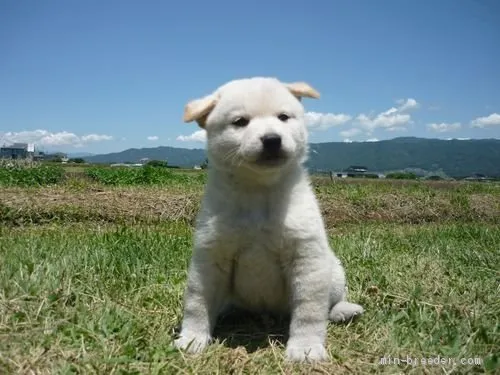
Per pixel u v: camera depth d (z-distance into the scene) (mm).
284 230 445
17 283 544
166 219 1392
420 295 588
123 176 2504
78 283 593
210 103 491
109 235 894
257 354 437
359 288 630
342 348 460
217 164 473
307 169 510
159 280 646
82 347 422
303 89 517
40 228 1234
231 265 470
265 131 447
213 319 483
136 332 470
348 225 1435
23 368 386
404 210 1590
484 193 2059
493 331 480
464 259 776
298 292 449
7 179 2105
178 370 404
